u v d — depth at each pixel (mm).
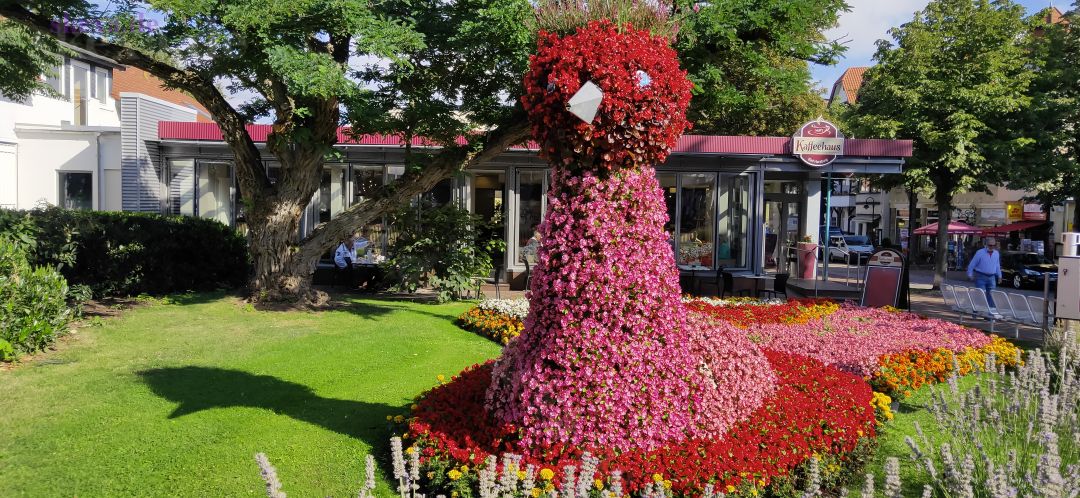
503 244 13859
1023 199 27609
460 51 10266
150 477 4441
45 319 7363
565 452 4238
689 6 9312
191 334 8633
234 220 16438
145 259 11398
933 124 19844
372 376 7055
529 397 4391
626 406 4281
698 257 16922
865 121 20969
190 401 5906
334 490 4406
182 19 7992
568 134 4168
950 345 8852
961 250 34969
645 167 4391
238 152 11211
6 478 4289
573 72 4059
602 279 4258
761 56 10508
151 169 16219
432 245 13000
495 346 8953
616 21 4324
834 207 51312
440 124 11219
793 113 24734
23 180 19375
